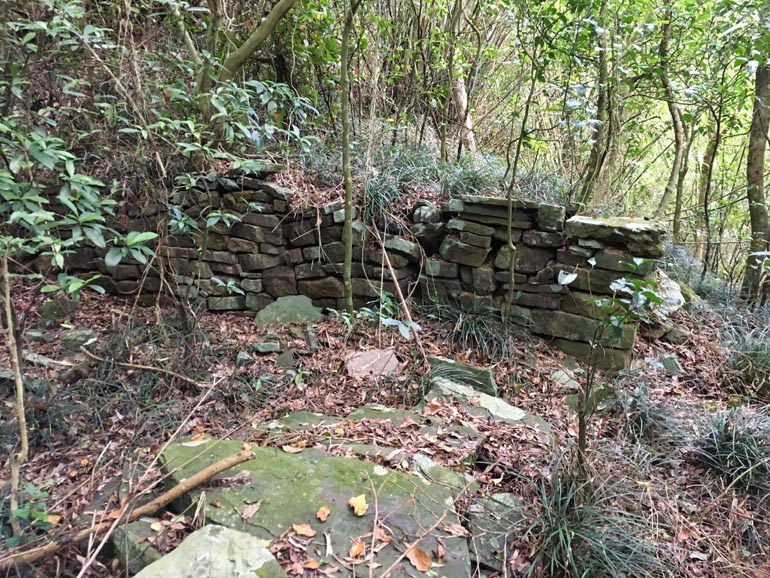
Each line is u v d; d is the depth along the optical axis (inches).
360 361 124.6
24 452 74.9
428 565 67.1
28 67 105.4
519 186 161.5
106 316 140.6
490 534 75.8
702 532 88.4
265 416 106.7
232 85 126.0
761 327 149.9
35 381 104.6
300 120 172.9
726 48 163.6
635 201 269.7
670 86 169.6
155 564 61.3
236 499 74.1
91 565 68.1
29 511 70.2
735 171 252.1
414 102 203.6
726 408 120.9
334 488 77.9
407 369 124.2
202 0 170.7
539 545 75.0
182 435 98.0
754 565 84.5
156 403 106.6
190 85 150.2
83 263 153.6
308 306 147.3
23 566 66.9
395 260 146.7
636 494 88.4
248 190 146.6
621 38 159.2
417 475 83.7
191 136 134.1
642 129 209.5
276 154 158.6
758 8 153.5
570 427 109.4
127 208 146.8
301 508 73.5
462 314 140.4
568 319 133.3
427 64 202.2
